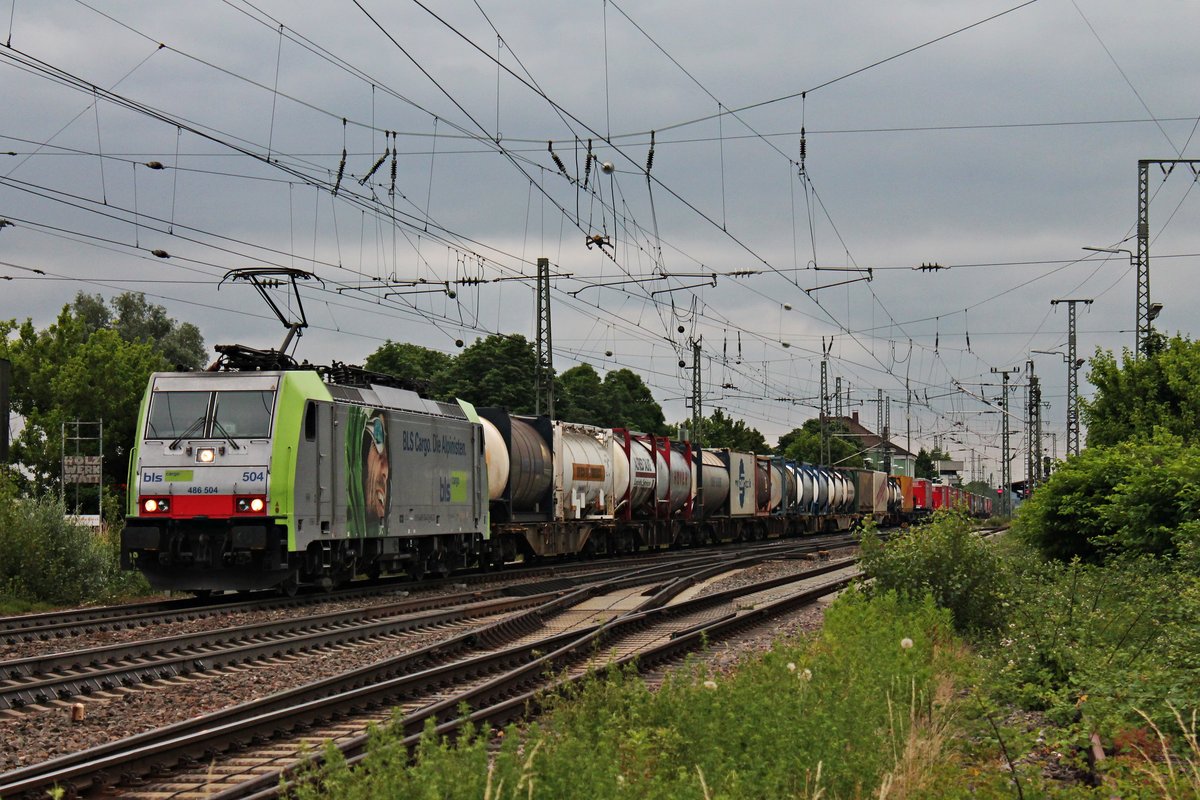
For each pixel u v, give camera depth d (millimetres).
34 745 12594
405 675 16781
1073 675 14977
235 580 26062
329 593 27969
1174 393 39188
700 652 20375
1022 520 41500
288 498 25781
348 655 19734
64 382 69312
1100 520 31156
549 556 45969
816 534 83375
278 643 19500
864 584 23000
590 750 9008
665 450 53719
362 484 28828
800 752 9258
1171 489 27109
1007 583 22469
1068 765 11266
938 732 11836
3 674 15906
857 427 164250
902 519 103250
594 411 107625
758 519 69125
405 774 7633
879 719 11023
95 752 11359
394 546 30891
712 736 9828
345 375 29984
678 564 41656
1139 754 10906
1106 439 39750
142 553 26359
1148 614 18875
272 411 26141
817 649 16719
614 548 49969
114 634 21203
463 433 35125
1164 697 12680
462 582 33750
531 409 86500
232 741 12312
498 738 12695
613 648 20625
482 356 87125
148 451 26234
